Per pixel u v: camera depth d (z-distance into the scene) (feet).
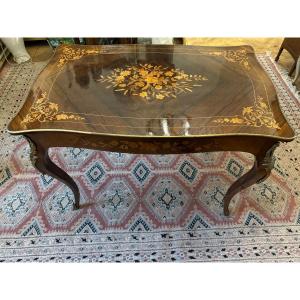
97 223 4.16
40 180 4.67
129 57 3.92
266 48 7.55
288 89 6.23
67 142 3.21
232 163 4.91
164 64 3.78
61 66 3.76
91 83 3.49
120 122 3.02
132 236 4.03
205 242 3.96
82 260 3.80
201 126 2.98
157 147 3.14
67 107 3.19
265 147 3.07
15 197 4.45
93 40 6.26
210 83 3.49
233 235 4.03
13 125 3.00
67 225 4.14
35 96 3.33
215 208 4.31
